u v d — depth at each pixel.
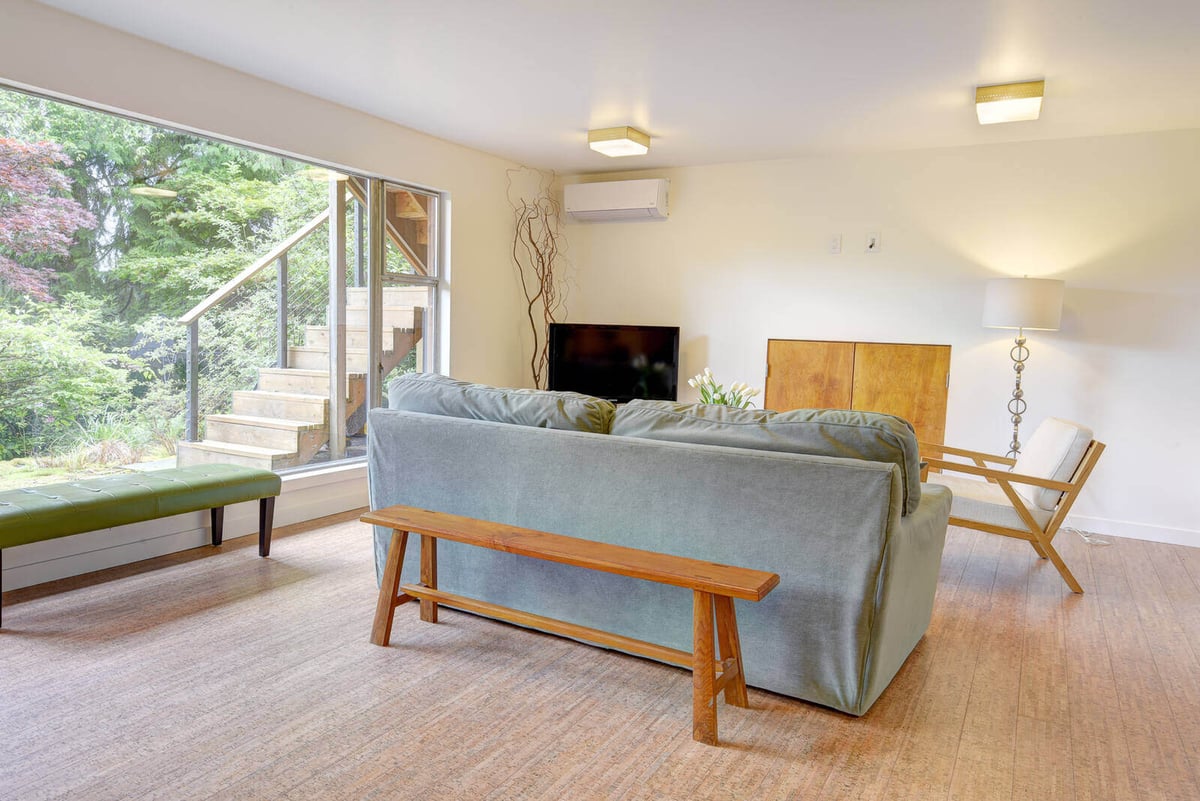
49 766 1.82
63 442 3.33
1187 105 3.72
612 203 5.68
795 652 2.18
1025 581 3.53
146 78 3.26
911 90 3.63
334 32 3.11
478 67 3.50
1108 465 4.43
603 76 3.59
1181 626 2.99
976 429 4.75
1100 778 1.91
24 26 2.86
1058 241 4.47
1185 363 4.22
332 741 1.96
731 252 5.47
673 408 2.48
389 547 2.75
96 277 3.39
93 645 2.50
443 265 5.11
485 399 2.72
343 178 4.45
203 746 1.92
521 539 2.26
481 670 2.40
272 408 4.20
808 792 1.81
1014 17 2.74
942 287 4.80
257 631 2.65
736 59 3.30
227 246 3.91
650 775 1.86
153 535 3.43
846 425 2.13
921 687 2.40
